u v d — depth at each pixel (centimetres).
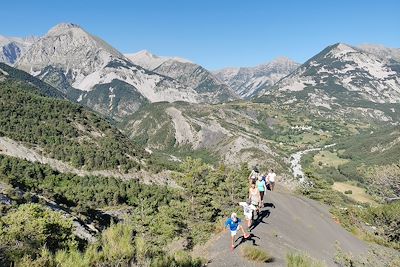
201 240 2789
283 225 2630
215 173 5659
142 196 13475
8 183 10025
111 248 1153
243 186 5109
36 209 2294
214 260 1758
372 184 5297
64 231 2066
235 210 4238
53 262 1068
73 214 8806
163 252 1374
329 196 6047
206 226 3575
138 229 4391
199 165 5766
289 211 3195
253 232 2228
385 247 3144
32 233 1720
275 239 2189
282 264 1741
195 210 4734
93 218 9875
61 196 11425
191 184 5150
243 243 1975
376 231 3697
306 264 1541
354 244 2845
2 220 1989
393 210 3856
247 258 1748
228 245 1970
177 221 4406
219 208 4784
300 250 2095
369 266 1991
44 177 15238
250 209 2241
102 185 14938
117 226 1250
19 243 1312
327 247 2466
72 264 1044
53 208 8556
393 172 4972
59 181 15338
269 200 3419
